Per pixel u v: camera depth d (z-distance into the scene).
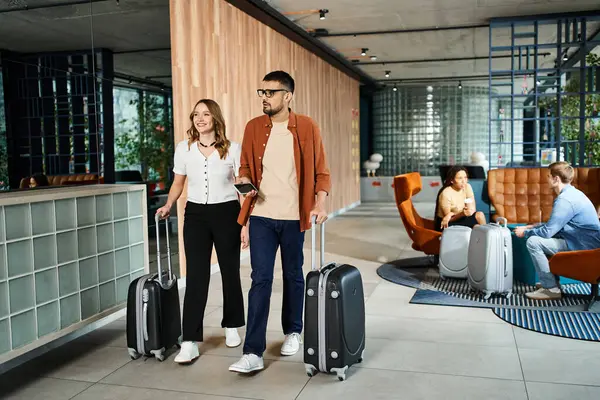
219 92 5.63
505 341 3.19
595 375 2.66
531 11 7.45
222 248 3.03
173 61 4.75
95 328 3.62
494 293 4.18
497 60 11.15
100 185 3.63
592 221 3.87
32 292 2.71
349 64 11.29
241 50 6.22
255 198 2.82
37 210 2.76
